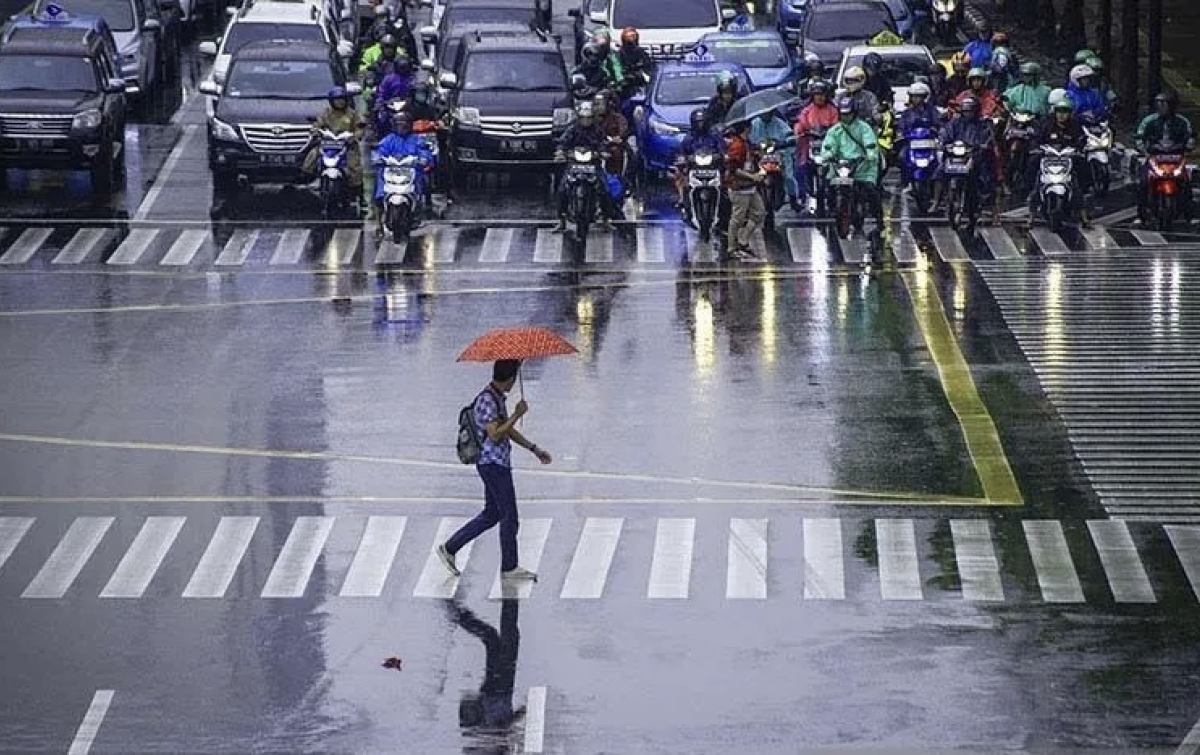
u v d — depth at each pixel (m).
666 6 109.19
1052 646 42.12
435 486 52.12
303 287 72.50
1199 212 83.56
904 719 38.69
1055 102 80.69
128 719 39.03
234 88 88.69
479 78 90.62
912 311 68.50
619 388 59.94
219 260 76.50
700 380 60.75
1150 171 80.19
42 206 85.38
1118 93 105.75
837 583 45.62
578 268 75.06
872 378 60.97
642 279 73.25
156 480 52.62
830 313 68.31
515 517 45.88
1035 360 62.81
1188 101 106.88
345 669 41.31
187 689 40.41
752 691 40.06
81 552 47.88
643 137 90.44
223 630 43.38
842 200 78.94
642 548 47.78
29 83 89.12
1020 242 78.50
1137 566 46.62
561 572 46.41
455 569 46.25
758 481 52.19
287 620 43.88
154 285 72.88
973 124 80.56
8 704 39.69
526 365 62.22
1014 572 46.25
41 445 55.38
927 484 52.06
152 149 96.38
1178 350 63.72
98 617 44.16
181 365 62.81
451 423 57.12
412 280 73.44
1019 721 38.53
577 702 39.59
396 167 79.62
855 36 105.44
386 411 58.22
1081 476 52.66
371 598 45.09
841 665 41.22
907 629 43.06
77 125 86.94
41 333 66.56
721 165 78.88
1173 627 43.12
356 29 120.06
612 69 97.12
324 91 88.75
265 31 100.25
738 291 71.31
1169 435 55.84
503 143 88.31
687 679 40.66
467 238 80.00
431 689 40.31
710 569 46.50
